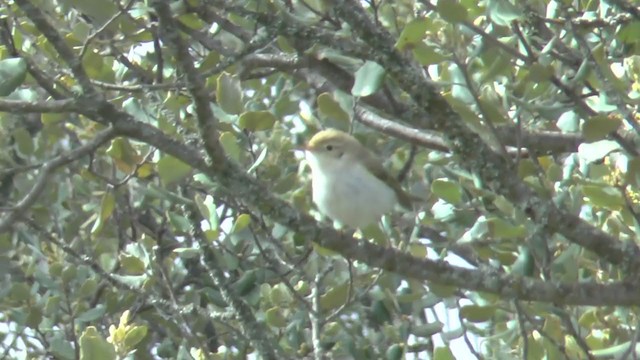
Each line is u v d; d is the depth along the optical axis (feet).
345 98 35.58
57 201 41.06
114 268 41.86
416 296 36.37
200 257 39.04
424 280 30.86
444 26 32.71
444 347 30.30
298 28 30.35
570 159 34.40
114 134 29.48
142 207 43.65
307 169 42.04
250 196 29.45
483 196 31.83
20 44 35.94
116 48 37.96
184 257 40.68
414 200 39.83
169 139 29.40
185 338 37.29
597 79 32.42
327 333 37.52
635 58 34.63
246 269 40.34
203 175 34.37
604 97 30.81
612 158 33.96
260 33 34.63
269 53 39.75
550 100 34.30
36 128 45.01
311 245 35.22
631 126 32.01
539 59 32.86
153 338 44.09
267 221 39.32
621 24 33.27
